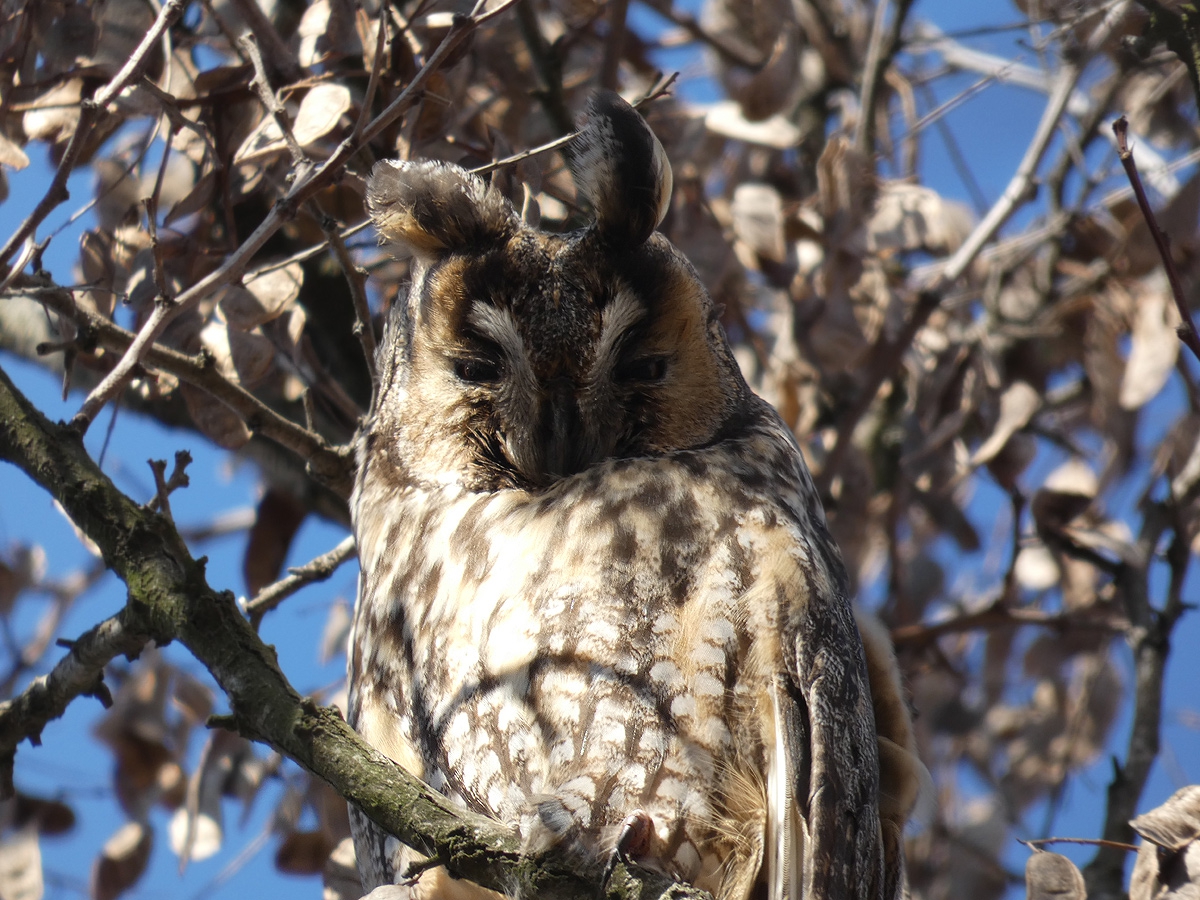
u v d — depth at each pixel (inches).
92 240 312.7
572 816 223.5
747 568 251.8
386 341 314.0
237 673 236.2
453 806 221.8
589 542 254.1
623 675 242.7
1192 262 424.5
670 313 290.4
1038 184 427.8
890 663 282.2
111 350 287.4
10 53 307.0
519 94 389.4
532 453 282.2
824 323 393.4
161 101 297.0
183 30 368.8
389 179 299.4
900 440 490.6
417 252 299.4
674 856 235.5
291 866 349.4
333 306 429.1
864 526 446.0
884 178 441.1
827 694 243.1
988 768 478.9
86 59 312.7
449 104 319.0
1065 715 470.6
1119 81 450.6
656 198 283.6
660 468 270.4
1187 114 443.2
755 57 492.7
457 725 252.1
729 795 238.7
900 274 478.6
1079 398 502.3
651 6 471.8
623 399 288.2
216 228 381.4
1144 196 239.1
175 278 316.5
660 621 246.4
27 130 316.5
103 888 385.4
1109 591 462.3
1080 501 434.3
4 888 353.4
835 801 235.5
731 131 400.2
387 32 319.9
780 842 231.9
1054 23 387.5
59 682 279.1
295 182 280.7
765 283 462.6
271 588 321.7
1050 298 480.7
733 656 243.9
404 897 227.3
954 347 449.1
